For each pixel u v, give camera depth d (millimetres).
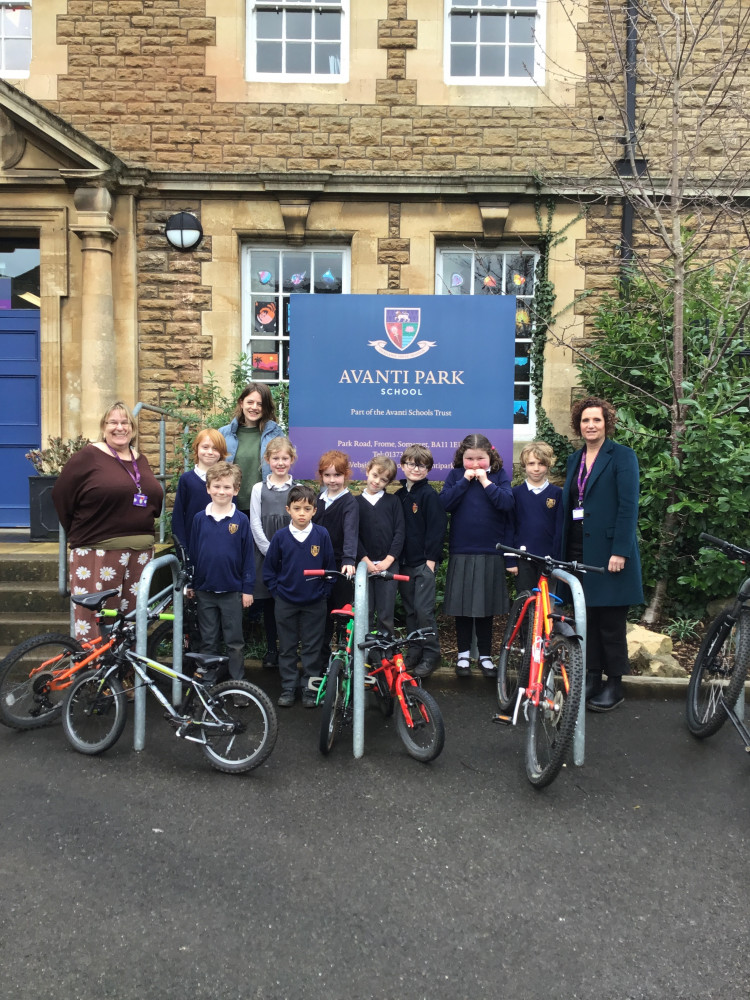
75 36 7086
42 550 6090
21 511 7305
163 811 3283
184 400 6992
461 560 4832
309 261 7445
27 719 4141
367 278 7211
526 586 4848
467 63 7270
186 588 4453
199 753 3879
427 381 5555
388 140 7117
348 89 7102
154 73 7090
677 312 5598
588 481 4434
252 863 2904
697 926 2582
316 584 4367
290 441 5227
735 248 6293
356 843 3051
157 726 4230
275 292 7445
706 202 6383
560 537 4578
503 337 5523
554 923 2586
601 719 4383
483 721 4348
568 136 7074
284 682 4504
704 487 5621
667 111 6922
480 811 3314
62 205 7000
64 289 7055
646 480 5773
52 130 6668
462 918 2604
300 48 7266
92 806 3324
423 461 4871
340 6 7184
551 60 6805
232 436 5168
